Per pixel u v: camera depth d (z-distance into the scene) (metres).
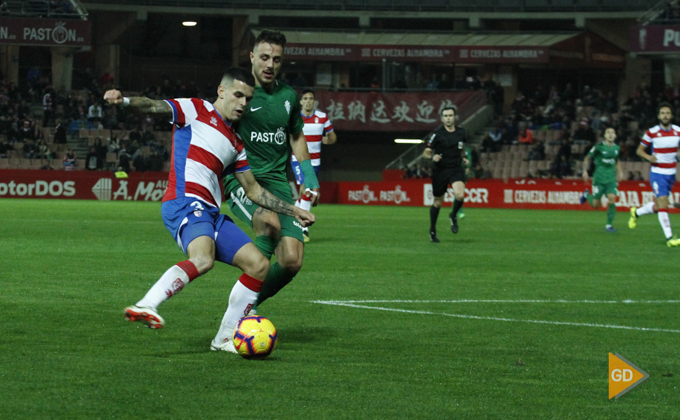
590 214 38.19
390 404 5.82
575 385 6.53
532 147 49.97
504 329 9.02
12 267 13.62
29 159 47.94
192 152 7.45
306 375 6.61
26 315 9.11
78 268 13.73
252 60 8.97
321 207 42.53
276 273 8.58
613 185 26.11
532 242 21.47
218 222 7.51
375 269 14.66
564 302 11.19
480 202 45.09
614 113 51.88
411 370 6.90
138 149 48.00
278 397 5.91
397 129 52.59
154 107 7.21
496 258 17.06
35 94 53.56
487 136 50.81
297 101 9.24
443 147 20.58
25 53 56.69
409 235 23.19
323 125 19.66
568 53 53.72
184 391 6.00
